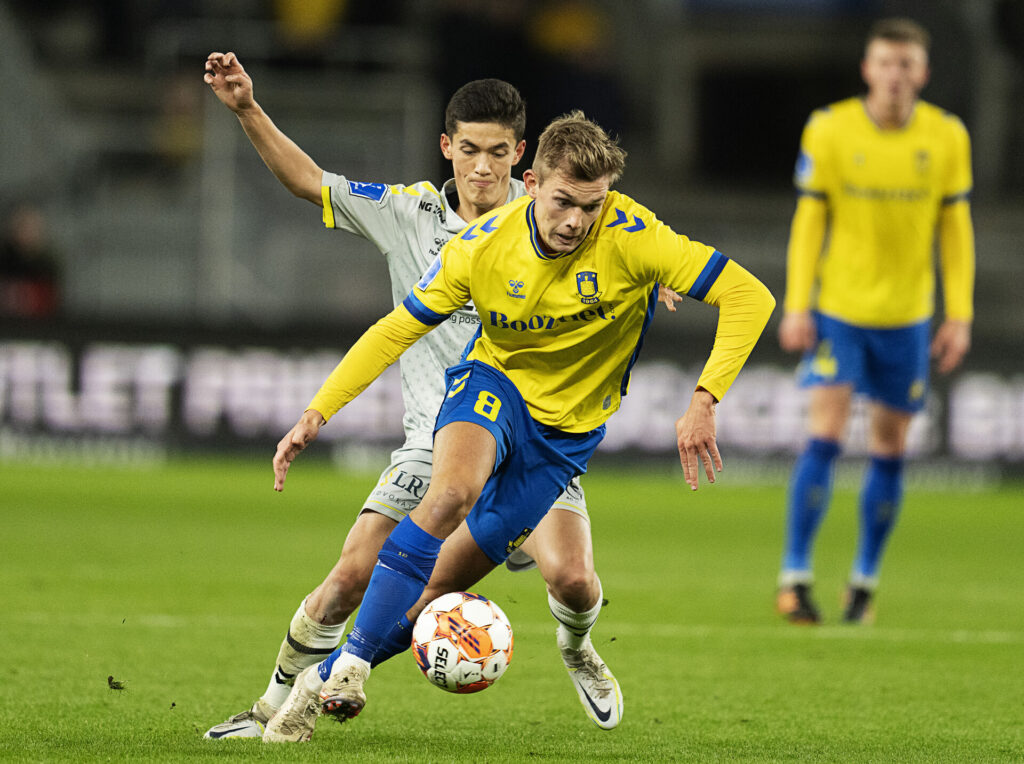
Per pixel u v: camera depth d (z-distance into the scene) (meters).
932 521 47.56
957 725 17.17
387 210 17.55
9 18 72.75
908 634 24.83
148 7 79.62
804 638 24.12
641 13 87.56
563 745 15.50
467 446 14.92
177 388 57.03
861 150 27.17
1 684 18.11
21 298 61.25
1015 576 34.59
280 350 57.25
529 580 31.52
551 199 14.37
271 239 65.31
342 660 14.19
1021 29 83.25
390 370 57.50
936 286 65.31
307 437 14.84
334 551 35.09
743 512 48.78
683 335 57.66
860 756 15.09
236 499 47.16
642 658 21.89
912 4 85.50
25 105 67.94
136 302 64.75
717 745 15.72
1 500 44.56
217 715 16.67
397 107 68.56
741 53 87.25
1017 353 57.38
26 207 63.88
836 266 27.62
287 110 68.12
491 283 15.23
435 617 14.99
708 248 15.30
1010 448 57.25
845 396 26.98
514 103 17.25
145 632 22.67
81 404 56.66
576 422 15.91
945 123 27.53
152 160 68.50
